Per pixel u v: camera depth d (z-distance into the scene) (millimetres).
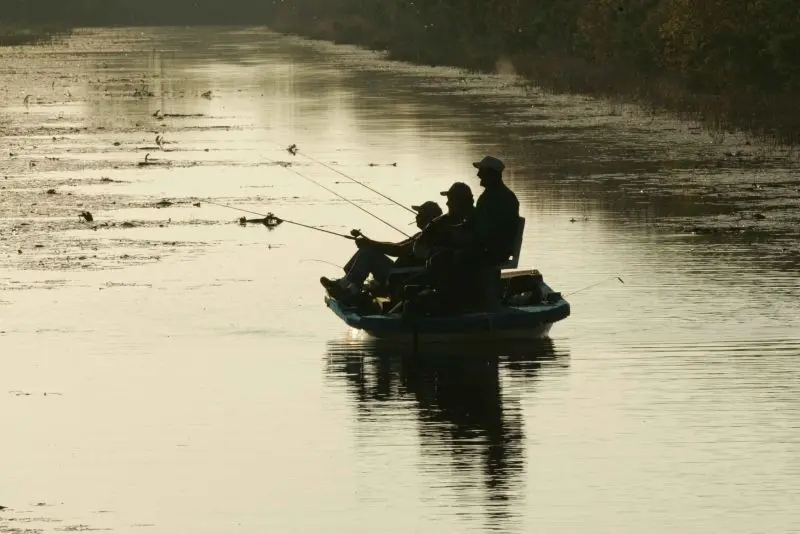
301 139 123000
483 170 51094
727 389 44250
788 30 140500
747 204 81312
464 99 165250
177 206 83812
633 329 52438
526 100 161625
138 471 37562
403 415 42438
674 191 86938
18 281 62156
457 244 50594
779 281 60219
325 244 70812
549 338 51562
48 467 38000
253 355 50031
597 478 36312
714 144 111688
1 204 84625
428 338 51156
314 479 36719
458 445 39344
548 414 42125
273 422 41875
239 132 131125
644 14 183250
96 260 66875
